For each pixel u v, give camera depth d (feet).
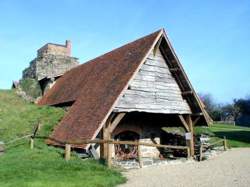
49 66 111.75
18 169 38.29
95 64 77.30
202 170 47.39
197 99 60.90
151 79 57.36
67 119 58.85
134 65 55.11
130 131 63.72
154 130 67.62
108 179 36.78
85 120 51.93
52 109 76.54
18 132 66.03
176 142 67.21
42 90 106.73
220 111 224.94
